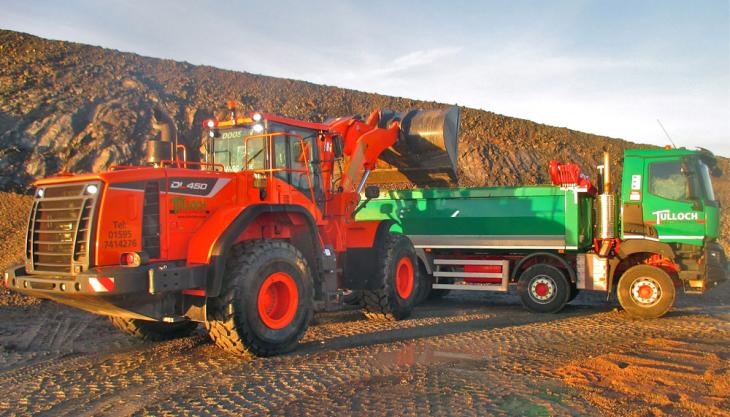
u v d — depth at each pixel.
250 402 5.05
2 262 12.14
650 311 9.52
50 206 6.43
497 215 10.94
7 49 23.02
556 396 5.10
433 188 11.83
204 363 6.52
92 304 6.19
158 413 4.83
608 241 9.98
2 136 17.55
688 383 5.44
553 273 10.31
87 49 24.98
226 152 8.15
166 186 6.54
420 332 8.29
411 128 10.37
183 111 22.36
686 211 9.51
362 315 9.85
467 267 11.34
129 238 6.18
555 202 10.50
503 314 10.14
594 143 31.39
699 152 9.64
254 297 6.57
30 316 9.23
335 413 4.71
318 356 6.78
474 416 4.59
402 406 4.86
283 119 7.93
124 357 6.88
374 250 9.16
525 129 30.30
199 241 6.59
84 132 18.92
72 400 5.26
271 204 7.07
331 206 8.70
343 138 9.41
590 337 7.84
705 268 9.41
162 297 6.46
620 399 5.00
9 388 5.66
